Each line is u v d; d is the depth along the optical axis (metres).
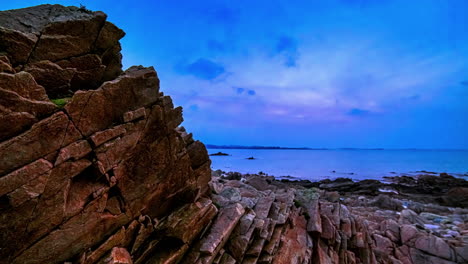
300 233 15.82
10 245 6.02
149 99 8.91
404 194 50.19
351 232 20.70
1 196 5.70
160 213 10.27
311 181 68.38
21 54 6.96
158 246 9.73
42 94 6.43
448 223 30.55
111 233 8.21
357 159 182.25
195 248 10.11
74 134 6.93
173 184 10.38
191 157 12.26
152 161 9.29
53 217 6.61
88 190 7.39
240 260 11.07
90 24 8.39
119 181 8.24
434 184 61.09
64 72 7.80
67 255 7.04
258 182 30.09
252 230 12.19
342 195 50.44
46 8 8.06
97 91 7.40
